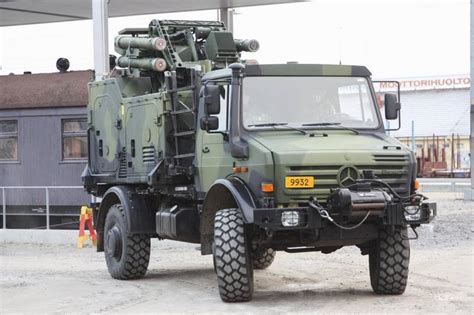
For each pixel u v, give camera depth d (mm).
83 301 10234
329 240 9305
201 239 10219
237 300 9609
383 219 9211
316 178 9133
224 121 10008
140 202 12102
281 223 8891
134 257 11984
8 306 9984
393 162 9445
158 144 11594
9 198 20125
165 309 9438
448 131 52469
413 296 9844
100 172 13633
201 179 10570
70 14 24047
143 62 12516
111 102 13156
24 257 15602
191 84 11172
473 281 11031
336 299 9758
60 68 20281
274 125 9883
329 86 10203
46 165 19734
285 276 12023
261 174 9203
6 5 22391
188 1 21859
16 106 20000
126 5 22469
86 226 18531
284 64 10141
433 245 15070
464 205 23234
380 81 10492
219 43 12195
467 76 52125
